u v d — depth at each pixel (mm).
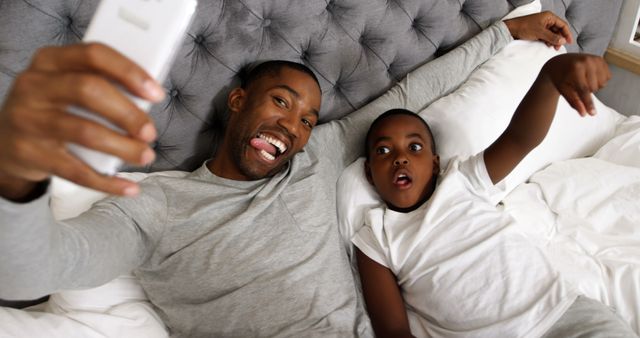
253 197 952
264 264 881
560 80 770
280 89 965
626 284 990
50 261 489
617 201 1128
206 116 1073
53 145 318
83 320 844
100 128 309
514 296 870
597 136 1360
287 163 1027
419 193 1030
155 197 868
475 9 1370
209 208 899
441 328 912
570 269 1009
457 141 1154
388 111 1117
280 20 1098
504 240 930
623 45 1594
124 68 312
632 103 1592
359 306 955
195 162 1105
